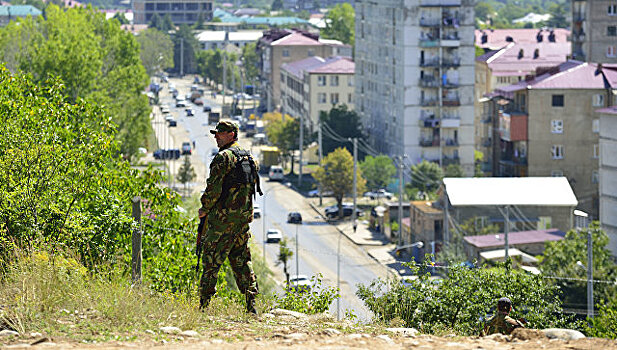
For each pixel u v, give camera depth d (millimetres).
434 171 162750
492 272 31922
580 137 143250
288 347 12102
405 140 184125
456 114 183375
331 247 131125
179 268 33562
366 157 171500
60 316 15461
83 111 35656
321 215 157875
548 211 113625
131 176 35469
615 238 110312
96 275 20844
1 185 29219
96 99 115375
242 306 18047
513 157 147750
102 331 14250
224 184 16938
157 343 12922
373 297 30359
